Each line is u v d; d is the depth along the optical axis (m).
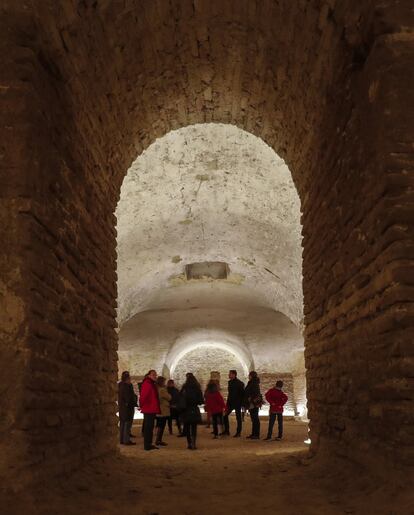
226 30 6.78
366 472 4.68
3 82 4.43
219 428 14.94
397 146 4.30
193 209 15.15
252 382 11.98
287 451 8.91
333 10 5.18
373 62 4.55
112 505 4.39
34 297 4.29
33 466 4.12
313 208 7.15
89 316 6.05
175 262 17.92
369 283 4.73
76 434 5.34
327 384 6.25
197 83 7.98
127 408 10.62
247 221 15.56
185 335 21.06
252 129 8.99
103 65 6.04
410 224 4.20
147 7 5.92
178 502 4.67
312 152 7.09
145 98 7.59
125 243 15.88
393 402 4.12
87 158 6.18
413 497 3.66
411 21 4.47
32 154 4.40
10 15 4.50
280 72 6.99
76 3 5.02
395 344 4.10
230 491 5.18
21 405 4.03
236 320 20.72
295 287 17.50
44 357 4.47
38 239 4.44
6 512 3.67
